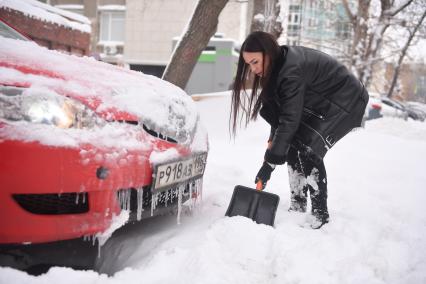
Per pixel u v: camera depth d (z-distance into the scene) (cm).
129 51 2092
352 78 225
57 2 2147
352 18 1719
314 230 228
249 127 640
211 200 289
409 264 198
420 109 1875
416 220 270
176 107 219
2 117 150
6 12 530
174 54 579
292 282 175
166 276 174
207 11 561
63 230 161
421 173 432
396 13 1630
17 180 149
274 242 201
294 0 1630
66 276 156
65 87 171
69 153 157
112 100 183
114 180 170
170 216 255
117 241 216
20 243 154
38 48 204
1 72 158
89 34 812
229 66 1288
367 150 565
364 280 177
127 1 2058
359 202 306
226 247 199
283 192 330
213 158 445
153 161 188
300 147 229
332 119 222
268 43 206
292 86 206
